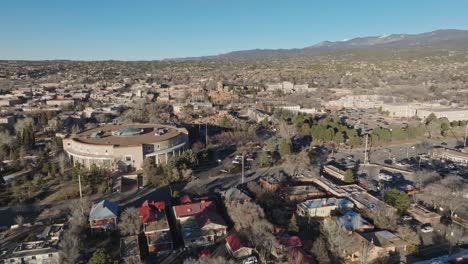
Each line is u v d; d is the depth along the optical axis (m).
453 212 118.12
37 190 139.25
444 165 177.88
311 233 107.19
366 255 90.44
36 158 175.00
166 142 172.75
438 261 91.69
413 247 95.44
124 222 105.88
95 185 142.25
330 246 95.88
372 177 160.25
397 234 102.94
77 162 163.38
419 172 151.25
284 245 95.62
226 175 159.25
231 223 111.56
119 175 154.50
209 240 102.00
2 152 175.88
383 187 142.75
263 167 170.38
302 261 87.25
